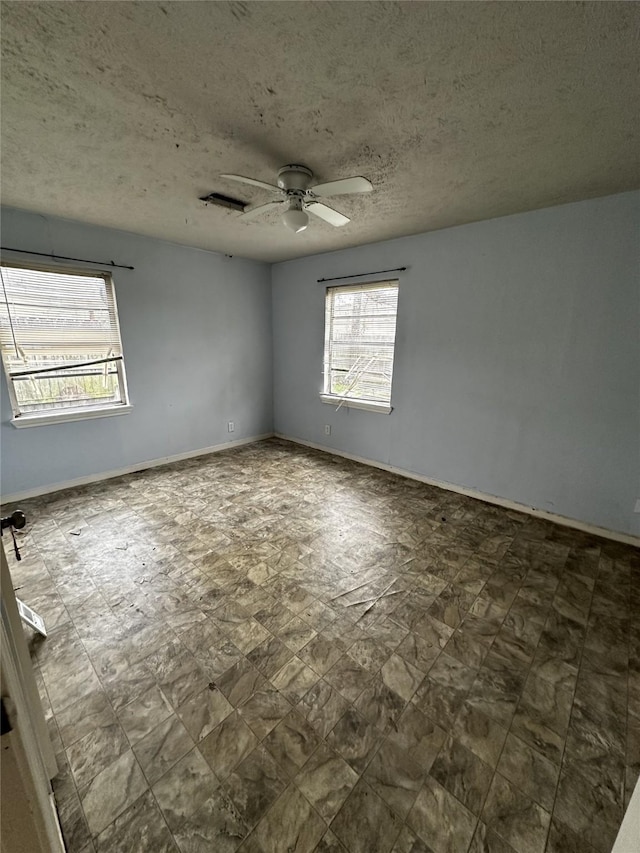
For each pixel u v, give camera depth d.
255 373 4.61
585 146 1.67
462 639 1.63
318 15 1.00
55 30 1.05
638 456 2.32
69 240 2.86
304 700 1.34
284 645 1.58
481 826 1.00
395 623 1.72
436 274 3.03
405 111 1.43
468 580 2.03
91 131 1.59
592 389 2.43
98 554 2.23
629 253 2.18
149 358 3.56
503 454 2.90
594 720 1.28
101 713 1.29
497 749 1.19
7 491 2.88
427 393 3.29
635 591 1.95
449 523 2.67
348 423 4.05
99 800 1.04
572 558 2.24
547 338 2.56
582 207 2.29
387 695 1.37
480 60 1.16
